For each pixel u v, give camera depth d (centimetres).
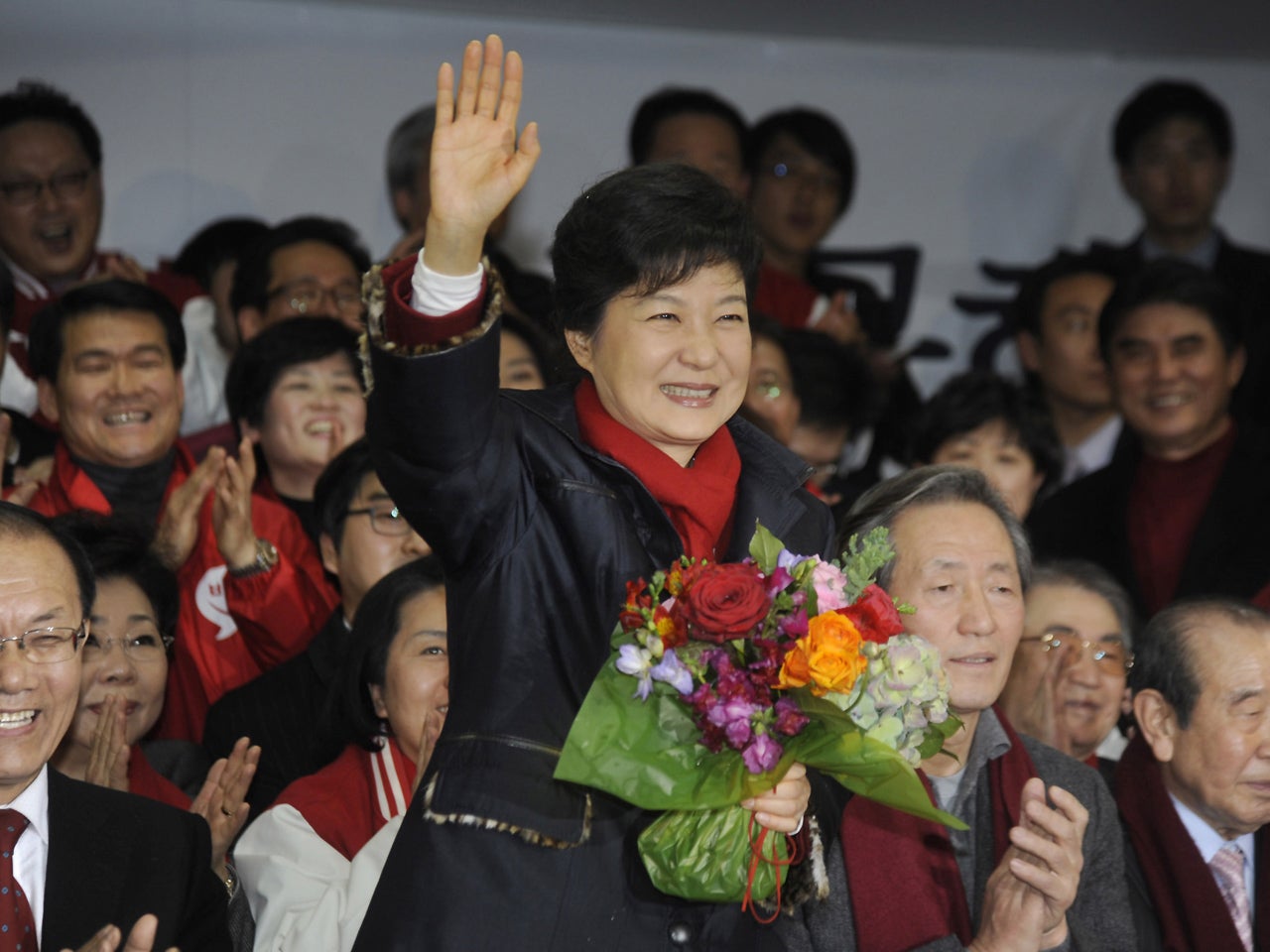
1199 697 999
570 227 704
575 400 720
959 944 873
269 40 1741
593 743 655
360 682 1038
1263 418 1878
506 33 1817
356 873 930
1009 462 1543
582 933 668
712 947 702
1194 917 979
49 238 1620
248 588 1266
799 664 639
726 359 691
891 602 685
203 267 1705
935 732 710
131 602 1073
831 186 1922
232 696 1180
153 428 1355
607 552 680
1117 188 1973
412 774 1038
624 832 685
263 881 948
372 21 1767
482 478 664
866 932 883
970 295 1959
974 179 1956
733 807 674
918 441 1568
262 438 1429
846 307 1816
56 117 1625
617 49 1850
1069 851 859
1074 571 1194
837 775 671
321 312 1584
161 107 1714
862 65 1922
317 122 1756
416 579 1045
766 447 752
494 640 679
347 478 1214
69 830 830
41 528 830
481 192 618
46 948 798
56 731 814
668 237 680
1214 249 1967
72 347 1341
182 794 1060
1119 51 1956
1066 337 1825
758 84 1903
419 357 620
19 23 1673
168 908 824
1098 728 1155
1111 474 1581
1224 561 1495
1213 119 1955
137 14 1705
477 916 654
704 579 648
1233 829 1021
